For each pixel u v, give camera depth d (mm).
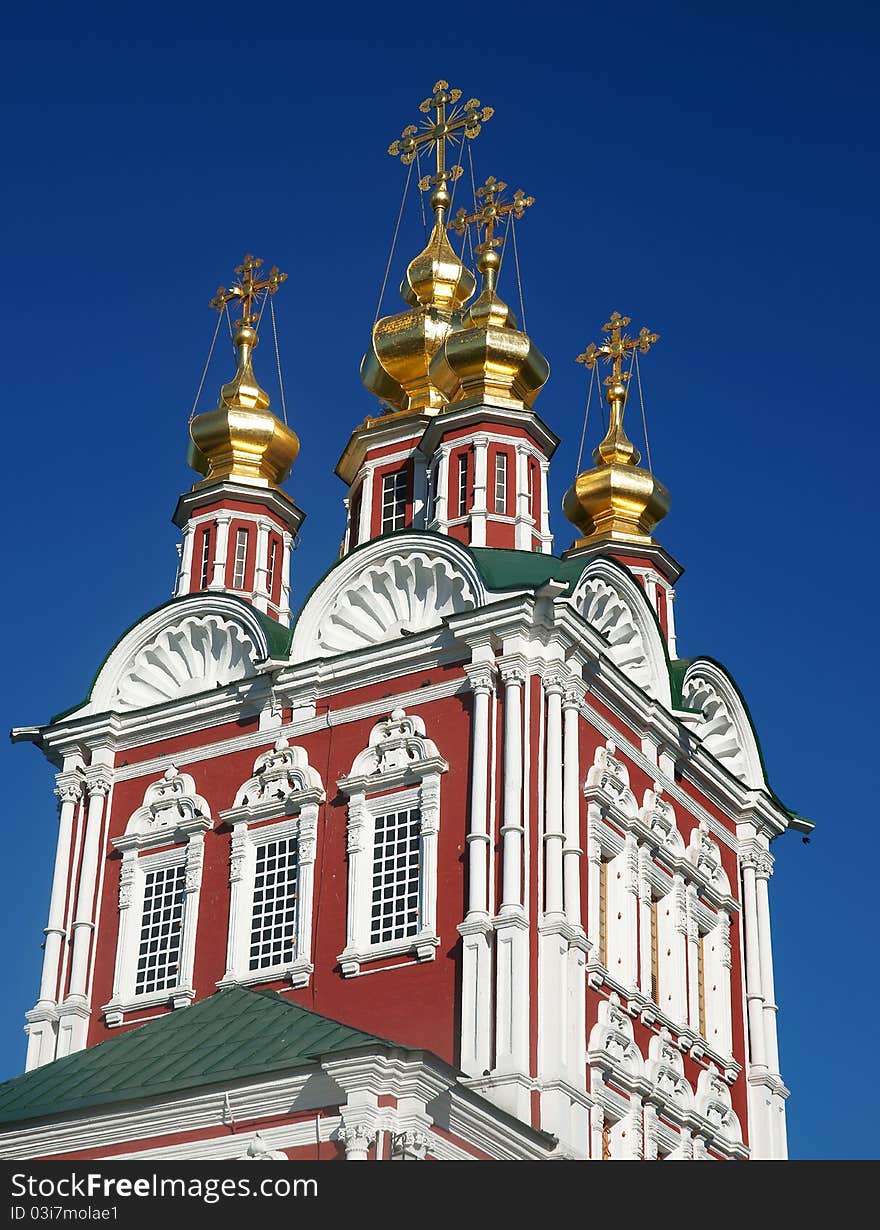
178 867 51594
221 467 59125
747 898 55625
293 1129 40000
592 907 48125
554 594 48781
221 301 62000
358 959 47531
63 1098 43219
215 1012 46438
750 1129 52812
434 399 58969
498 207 60250
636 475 62906
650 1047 49031
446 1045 45500
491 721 48281
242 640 53344
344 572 52281
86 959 51219
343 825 49500
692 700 56438
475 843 46844
